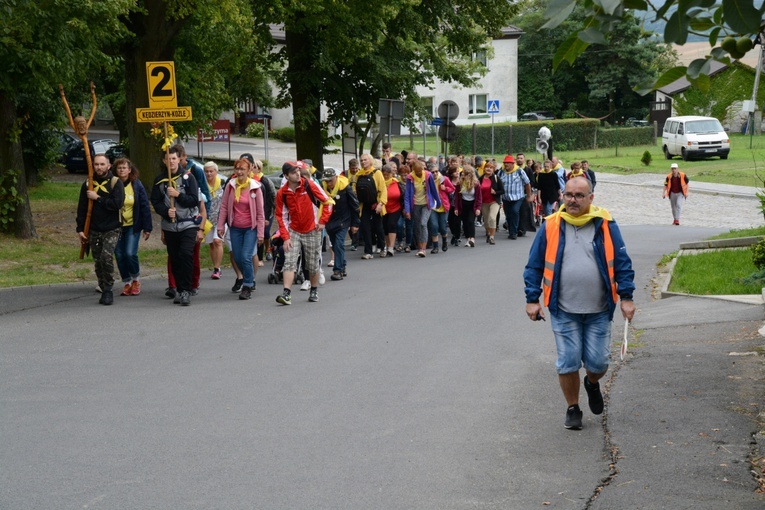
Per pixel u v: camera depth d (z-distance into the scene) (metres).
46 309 12.44
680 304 12.66
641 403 7.50
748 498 5.36
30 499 5.51
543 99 81.75
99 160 12.76
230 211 13.46
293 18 25.25
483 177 23.27
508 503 5.43
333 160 60.12
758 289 13.33
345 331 10.89
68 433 6.84
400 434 6.81
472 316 11.99
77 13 17.61
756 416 6.96
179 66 32.25
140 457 6.29
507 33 73.06
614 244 6.80
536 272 6.98
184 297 12.81
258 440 6.67
